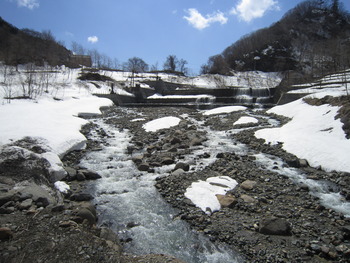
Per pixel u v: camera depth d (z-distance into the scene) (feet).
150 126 66.44
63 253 15.58
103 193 28.84
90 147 47.67
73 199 26.81
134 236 20.63
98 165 38.47
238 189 29.48
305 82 108.88
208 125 69.56
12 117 53.21
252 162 38.96
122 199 27.35
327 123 48.49
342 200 27.20
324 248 18.34
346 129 43.09
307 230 21.24
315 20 335.26
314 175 33.58
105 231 19.69
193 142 49.75
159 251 18.80
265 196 27.68
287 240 19.90
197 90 144.77
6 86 97.76
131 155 44.19
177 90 151.84
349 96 53.52
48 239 16.90
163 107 113.09
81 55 237.86
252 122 66.49
